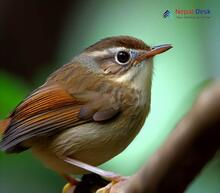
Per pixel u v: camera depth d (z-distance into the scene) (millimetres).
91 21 1588
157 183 1194
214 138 1103
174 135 1144
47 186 1543
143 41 1545
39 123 1521
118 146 1521
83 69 1536
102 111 1518
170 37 1558
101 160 1523
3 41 1702
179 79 1540
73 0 1677
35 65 1705
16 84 1562
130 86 1525
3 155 1545
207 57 1548
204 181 1517
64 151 1521
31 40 1706
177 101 1533
